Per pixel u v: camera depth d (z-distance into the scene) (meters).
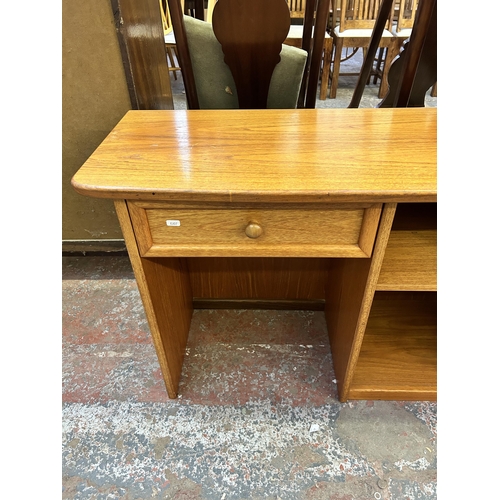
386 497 0.80
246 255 0.69
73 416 0.95
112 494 0.81
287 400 0.98
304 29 1.11
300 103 1.22
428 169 0.63
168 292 0.91
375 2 2.38
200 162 0.66
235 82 1.05
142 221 0.65
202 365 1.08
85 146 1.15
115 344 1.14
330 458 0.87
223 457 0.87
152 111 0.91
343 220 0.65
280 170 0.63
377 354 1.04
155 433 0.92
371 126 0.80
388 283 0.74
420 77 1.04
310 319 1.23
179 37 1.00
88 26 0.92
